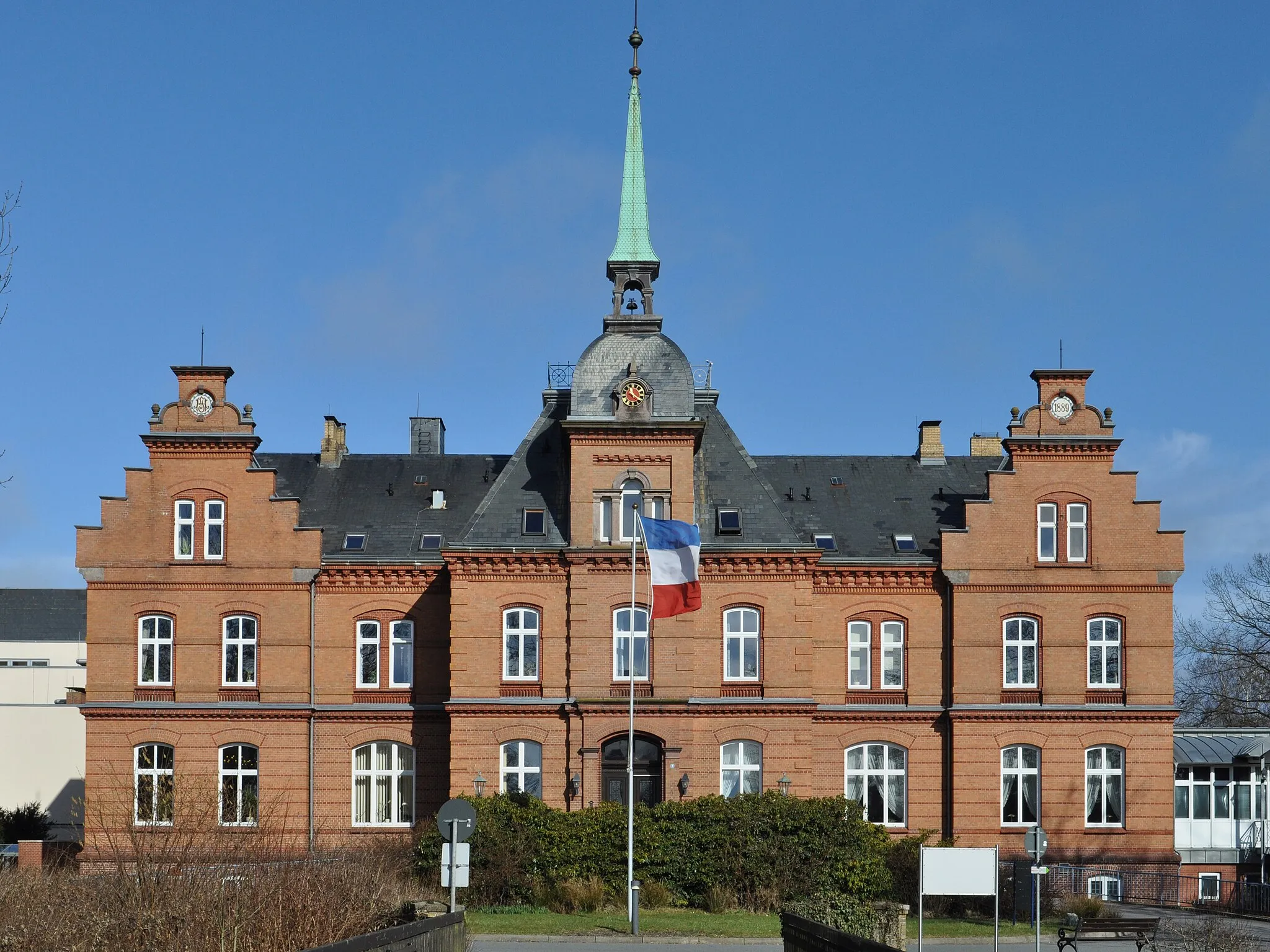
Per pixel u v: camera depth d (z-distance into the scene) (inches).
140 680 1989.4
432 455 2209.6
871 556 2012.8
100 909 1005.8
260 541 2006.6
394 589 2012.8
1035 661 1979.6
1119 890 1919.3
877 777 1985.7
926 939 1455.5
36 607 3351.4
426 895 1477.6
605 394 1920.5
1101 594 1979.6
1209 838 2097.7
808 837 1658.5
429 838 1637.6
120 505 2009.1
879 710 1977.1
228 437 2003.0
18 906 1038.4
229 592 2000.5
